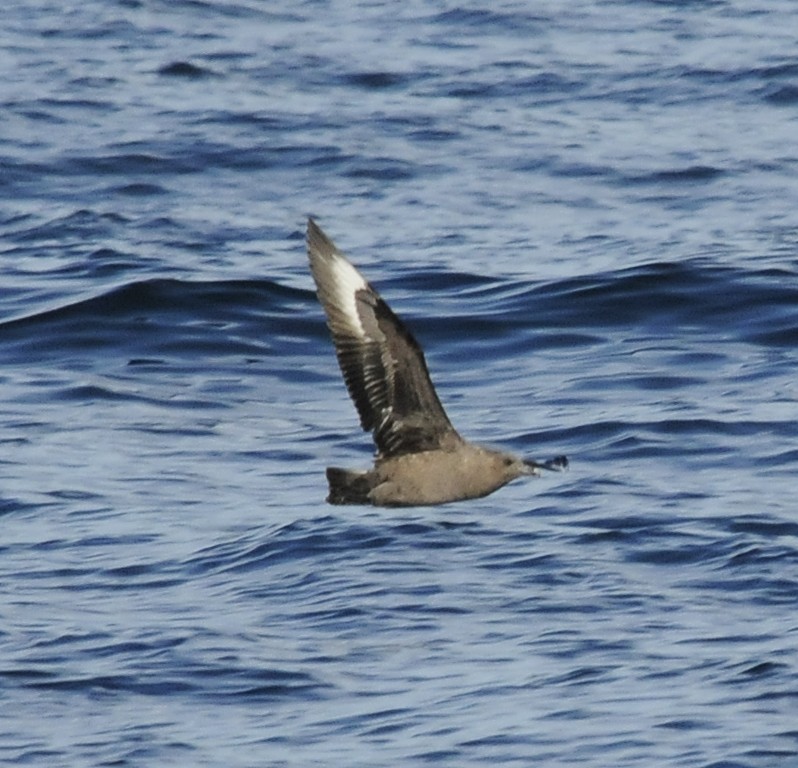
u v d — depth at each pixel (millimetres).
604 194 78000
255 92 92000
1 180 79688
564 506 47500
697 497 47906
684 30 102312
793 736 35594
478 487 29109
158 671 39469
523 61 97062
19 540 46656
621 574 43500
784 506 47125
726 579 43219
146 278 64938
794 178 79812
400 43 100312
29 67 96312
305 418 55344
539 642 40281
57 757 36438
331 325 29328
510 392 56656
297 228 73625
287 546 45281
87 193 78438
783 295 62562
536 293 63656
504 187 78875
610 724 36344
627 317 62031
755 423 52750
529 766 34969
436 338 60938
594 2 108250
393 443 29422
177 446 53000
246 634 41000
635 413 53844
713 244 69188
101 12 106688
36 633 41438
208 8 107625
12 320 62531
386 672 39188
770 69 94312
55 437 53750
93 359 60062
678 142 84875
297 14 106688
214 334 61625
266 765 35500
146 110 89125
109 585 44000
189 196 78188
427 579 43344
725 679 38188
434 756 35500
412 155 83000
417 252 69500
